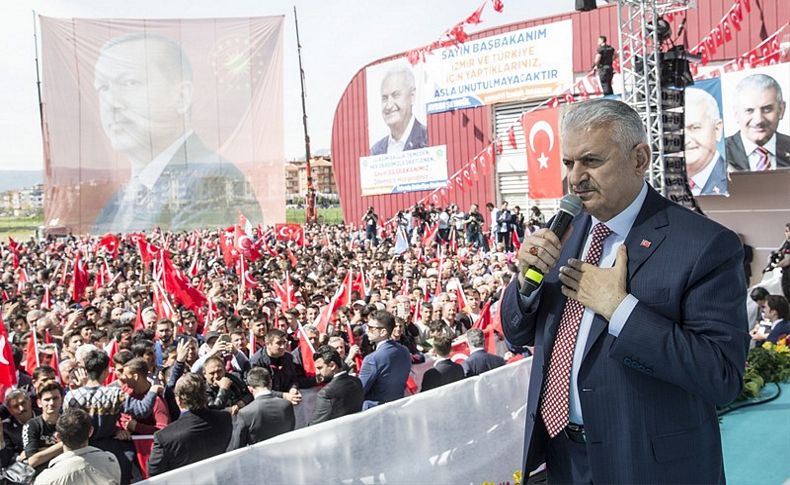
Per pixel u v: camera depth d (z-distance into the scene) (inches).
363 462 188.2
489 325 428.8
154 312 456.4
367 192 1457.9
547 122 780.0
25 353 376.5
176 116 1275.8
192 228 1282.0
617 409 94.0
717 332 88.7
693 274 90.9
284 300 558.3
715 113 735.1
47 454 235.5
